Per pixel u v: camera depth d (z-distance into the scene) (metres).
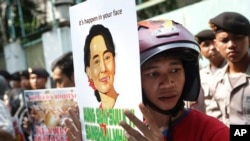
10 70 8.85
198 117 1.36
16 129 2.94
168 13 4.13
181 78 1.32
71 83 2.66
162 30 1.28
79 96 1.50
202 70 2.82
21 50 8.36
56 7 6.82
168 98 1.31
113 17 1.24
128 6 1.18
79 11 1.43
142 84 1.32
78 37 1.46
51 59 7.15
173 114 1.34
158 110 1.33
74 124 1.53
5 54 8.95
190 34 1.33
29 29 7.95
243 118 2.40
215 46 2.70
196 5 3.71
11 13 8.49
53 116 1.96
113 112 1.29
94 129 1.42
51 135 1.97
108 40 1.28
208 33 2.77
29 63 8.18
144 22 1.36
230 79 2.50
